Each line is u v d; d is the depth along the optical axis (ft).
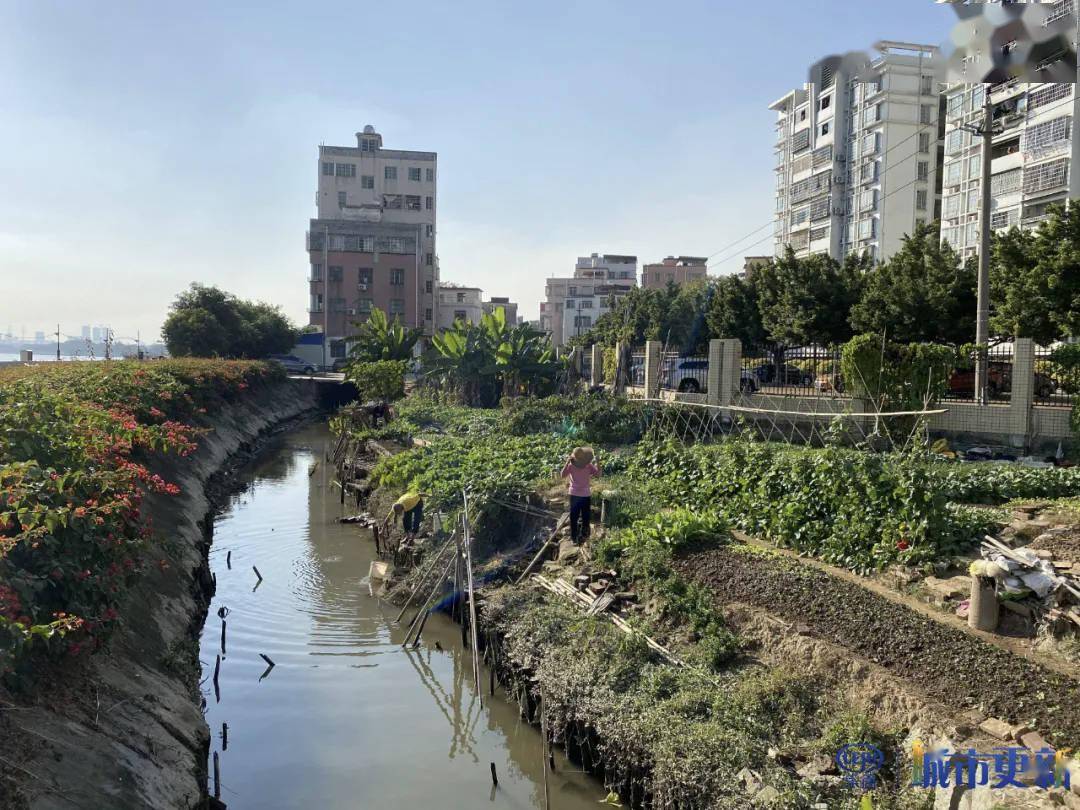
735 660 26.08
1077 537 29.12
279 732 30.07
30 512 19.63
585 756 26.18
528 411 67.36
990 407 50.90
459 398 99.86
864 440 49.49
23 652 19.34
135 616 30.17
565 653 29.48
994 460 46.75
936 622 24.21
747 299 121.90
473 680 34.30
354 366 115.65
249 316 195.62
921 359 50.83
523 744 29.37
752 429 54.19
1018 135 136.36
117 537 25.07
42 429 24.53
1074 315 70.13
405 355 121.80
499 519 44.88
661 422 59.21
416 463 57.57
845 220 202.59
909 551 28.91
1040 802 16.20
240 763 27.76
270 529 60.54
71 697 21.88
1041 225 74.59
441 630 40.16
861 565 29.86
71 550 22.54
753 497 37.76
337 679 34.68
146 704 24.73
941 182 190.08
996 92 137.80
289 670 35.53
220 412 98.89
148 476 28.91
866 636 24.14
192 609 37.68
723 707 23.56
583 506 38.58
